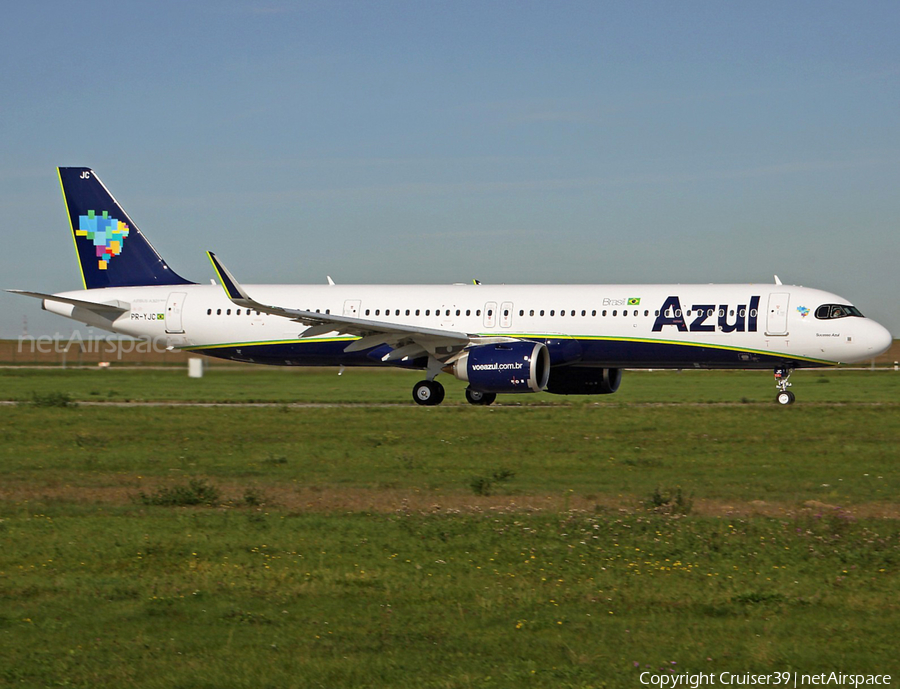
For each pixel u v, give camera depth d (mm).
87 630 34156
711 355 116938
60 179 141000
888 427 97125
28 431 97875
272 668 30547
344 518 53250
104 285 140250
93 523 51875
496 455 80188
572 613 36406
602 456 79188
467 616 35906
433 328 124125
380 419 107750
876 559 43125
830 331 113062
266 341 131000
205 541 47500
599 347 118875
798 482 66562
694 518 52844
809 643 33031
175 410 119688
